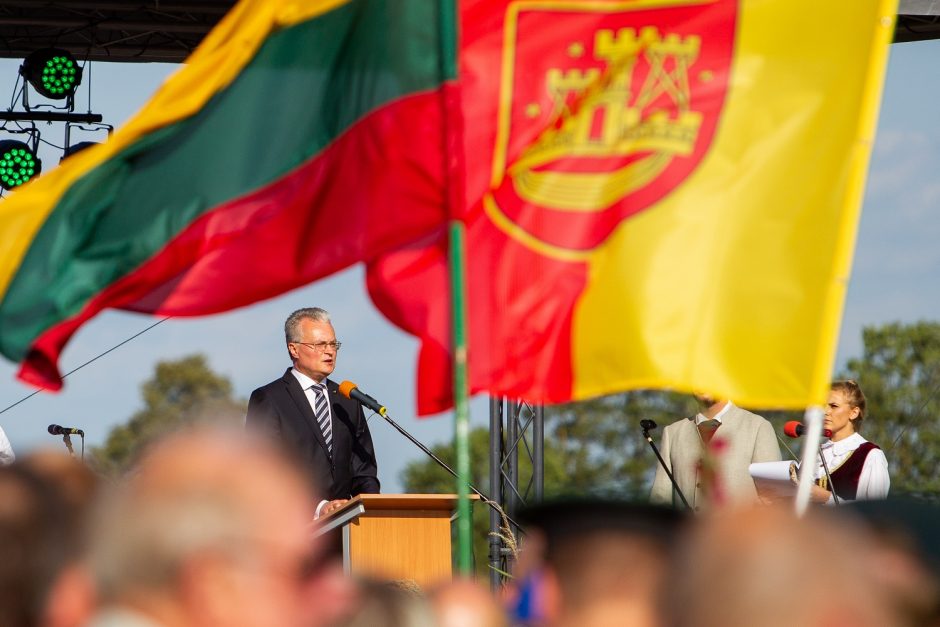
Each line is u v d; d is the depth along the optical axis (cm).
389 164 1058
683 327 1031
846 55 1046
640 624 438
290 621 374
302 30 1076
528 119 1073
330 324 1883
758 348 1025
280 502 371
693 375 1026
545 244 1055
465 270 1038
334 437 1873
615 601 437
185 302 1076
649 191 1053
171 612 365
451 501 1755
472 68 1074
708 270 1037
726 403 1698
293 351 1884
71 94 2836
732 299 1031
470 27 1077
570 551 443
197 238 1070
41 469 456
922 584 385
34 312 1066
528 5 1077
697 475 1691
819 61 1049
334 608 443
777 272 1031
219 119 1073
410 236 1054
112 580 367
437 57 1058
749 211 1039
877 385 8806
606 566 435
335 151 1069
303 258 1066
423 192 1054
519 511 466
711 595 343
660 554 443
